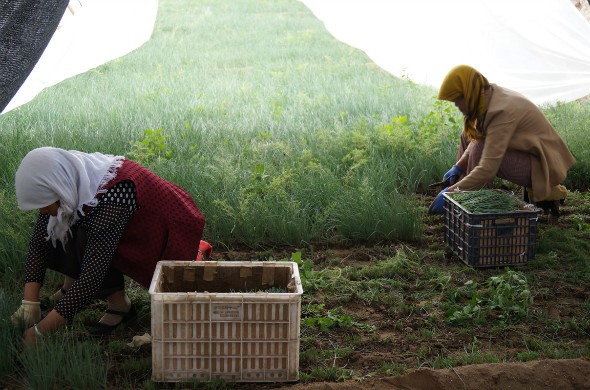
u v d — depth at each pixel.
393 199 5.56
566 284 4.31
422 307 3.99
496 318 3.84
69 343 3.33
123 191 3.26
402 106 9.09
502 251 4.58
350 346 3.51
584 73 7.67
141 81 11.03
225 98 9.07
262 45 15.90
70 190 3.09
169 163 6.05
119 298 3.61
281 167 6.29
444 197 4.95
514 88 8.13
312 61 13.66
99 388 2.99
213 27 18.59
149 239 3.40
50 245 3.43
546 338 3.61
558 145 5.17
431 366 3.31
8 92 3.13
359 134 6.88
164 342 2.99
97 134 7.01
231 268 3.46
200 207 5.38
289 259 4.80
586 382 3.09
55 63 8.38
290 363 3.08
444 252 4.86
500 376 3.07
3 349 3.09
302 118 8.26
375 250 5.00
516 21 7.71
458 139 7.29
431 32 8.52
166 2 23.55
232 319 2.99
